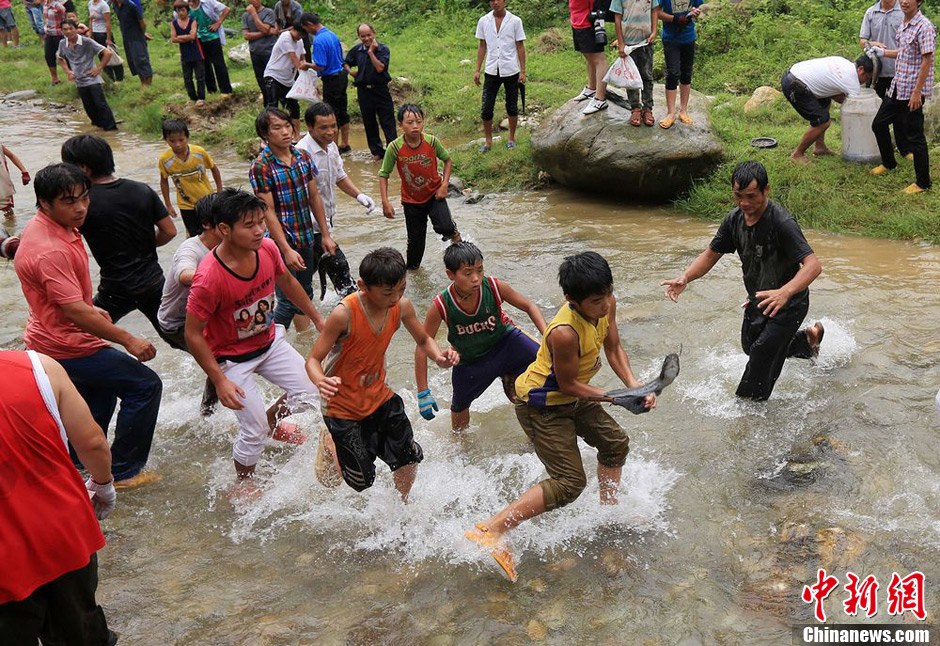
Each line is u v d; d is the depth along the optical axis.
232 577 4.20
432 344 4.57
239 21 21.09
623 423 5.32
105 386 4.79
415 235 7.95
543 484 4.12
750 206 4.93
